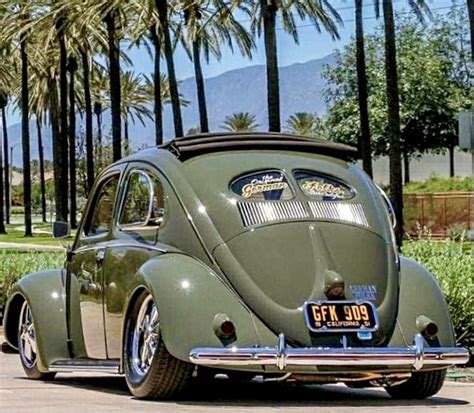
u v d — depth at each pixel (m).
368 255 7.95
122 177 8.95
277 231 7.82
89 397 8.28
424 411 7.66
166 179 8.27
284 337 7.43
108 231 9.01
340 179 8.39
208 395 8.41
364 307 7.67
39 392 8.78
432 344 7.80
